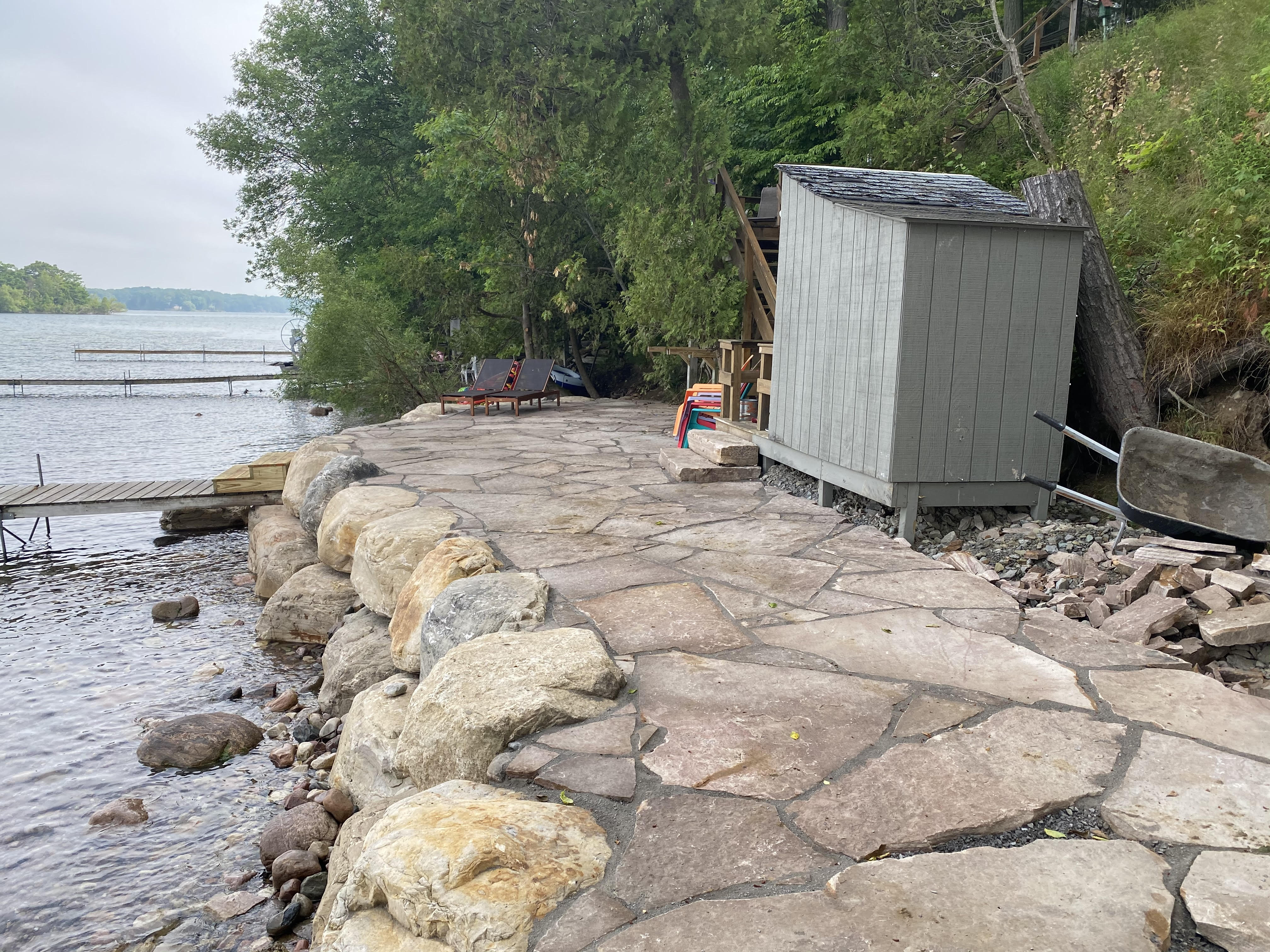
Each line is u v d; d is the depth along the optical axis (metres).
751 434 9.04
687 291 12.31
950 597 4.65
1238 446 6.32
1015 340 6.18
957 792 2.62
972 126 14.41
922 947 1.92
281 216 34.16
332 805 4.61
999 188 12.69
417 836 2.32
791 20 18.34
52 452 23.00
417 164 28.77
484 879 2.17
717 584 4.91
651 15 12.33
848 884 2.17
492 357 22.75
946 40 15.18
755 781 2.71
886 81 15.24
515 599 4.38
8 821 5.14
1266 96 7.87
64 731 6.36
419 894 2.16
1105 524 6.29
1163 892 2.12
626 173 13.80
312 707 6.44
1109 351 6.88
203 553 12.11
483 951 1.99
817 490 7.84
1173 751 2.87
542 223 19.16
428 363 23.77
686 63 13.17
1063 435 6.38
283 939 4.06
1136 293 7.41
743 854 2.33
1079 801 2.57
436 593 5.00
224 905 4.28
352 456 9.08
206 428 28.72
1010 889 2.13
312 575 8.06
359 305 23.12
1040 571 5.48
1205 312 6.56
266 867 4.57
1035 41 16.72
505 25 12.29
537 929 2.05
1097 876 2.19
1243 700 3.29
